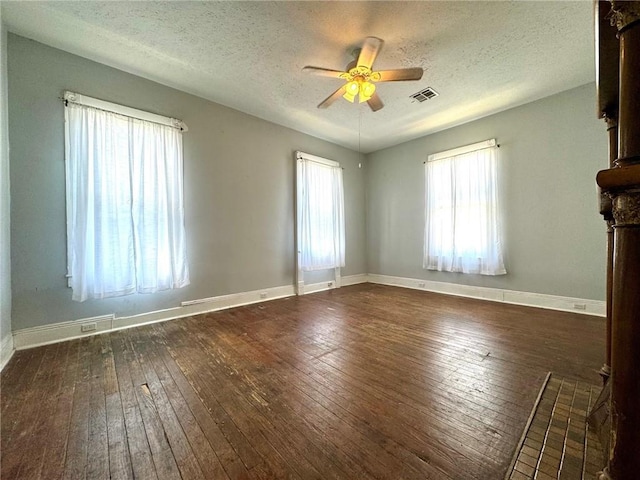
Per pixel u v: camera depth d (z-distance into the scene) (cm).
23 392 176
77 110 267
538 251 369
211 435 137
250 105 380
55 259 261
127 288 289
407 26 236
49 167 259
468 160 428
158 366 212
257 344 253
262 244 424
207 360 221
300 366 210
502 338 261
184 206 343
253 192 413
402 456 122
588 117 330
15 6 215
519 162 383
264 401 165
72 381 190
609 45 101
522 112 379
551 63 290
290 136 462
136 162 300
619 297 67
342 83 325
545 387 176
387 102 370
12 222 241
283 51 269
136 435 138
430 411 154
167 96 330
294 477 112
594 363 208
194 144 353
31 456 124
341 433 138
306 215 474
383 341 258
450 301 411
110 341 262
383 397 168
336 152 542
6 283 229
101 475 115
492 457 121
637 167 61
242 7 216
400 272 543
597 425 132
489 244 403
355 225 583
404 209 534
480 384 181
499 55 275
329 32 243
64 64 266
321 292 487
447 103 374
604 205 145
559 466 115
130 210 292
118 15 225
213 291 370
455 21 231
